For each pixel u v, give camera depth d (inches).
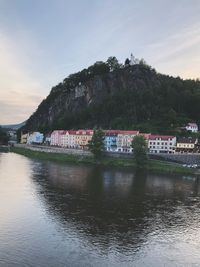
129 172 6166.3
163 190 4377.5
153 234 2588.6
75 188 4148.6
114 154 7829.7
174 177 5821.9
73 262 2052.2
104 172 5944.9
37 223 2701.8
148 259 2161.7
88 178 5049.2
